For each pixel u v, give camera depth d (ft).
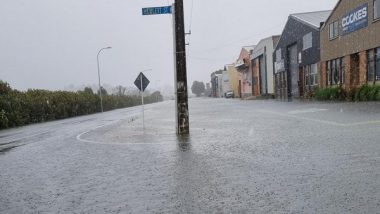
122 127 62.85
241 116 70.90
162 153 31.89
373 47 85.35
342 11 100.68
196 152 31.24
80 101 153.48
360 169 21.66
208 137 41.16
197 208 16.62
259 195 17.90
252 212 15.69
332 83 110.32
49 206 18.28
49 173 26.25
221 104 145.59
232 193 18.51
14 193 21.24
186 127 46.34
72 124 83.30
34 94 121.90
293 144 32.14
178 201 17.78
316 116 57.36
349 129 38.88
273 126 48.29
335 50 105.91
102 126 68.69
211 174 22.72
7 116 91.09
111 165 27.68
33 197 20.11
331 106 77.25
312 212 15.24
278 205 16.31
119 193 19.77
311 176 20.76
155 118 82.58
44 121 113.39
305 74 134.00
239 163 25.45
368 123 42.29
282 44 157.79
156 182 21.65
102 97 189.26
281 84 163.32
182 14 45.88
